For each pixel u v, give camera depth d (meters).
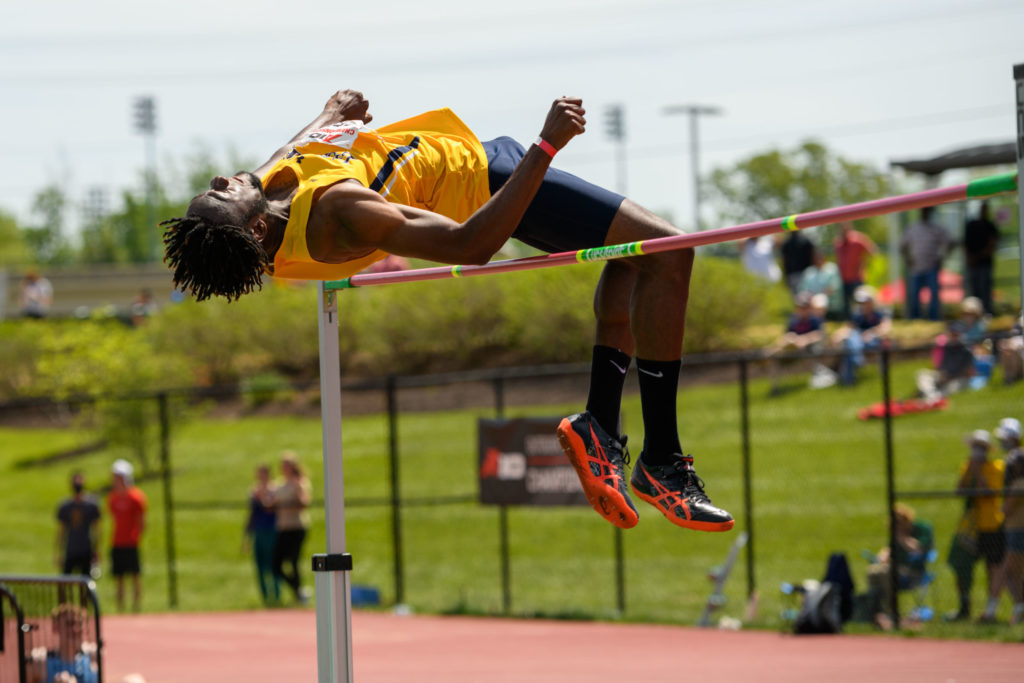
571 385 37.44
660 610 21.19
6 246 125.88
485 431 21.58
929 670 13.41
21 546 32.06
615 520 6.49
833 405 30.73
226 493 34.06
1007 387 28.25
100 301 61.25
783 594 21.23
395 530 23.03
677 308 6.20
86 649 11.87
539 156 5.53
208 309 44.78
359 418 39.25
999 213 33.78
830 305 34.81
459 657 16.47
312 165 5.98
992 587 17.23
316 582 7.04
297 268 6.26
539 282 39.09
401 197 6.09
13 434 43.50
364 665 15.95
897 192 34.66
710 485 27.92
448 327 41.22
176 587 27.31
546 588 24.00
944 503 24.72
